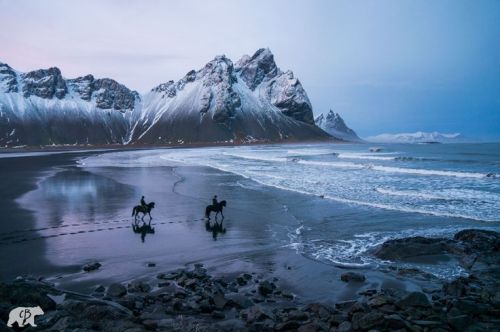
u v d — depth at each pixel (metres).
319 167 54.97
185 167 59.19
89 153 123.19
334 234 17.88
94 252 14.96
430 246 14.86
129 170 53.72
